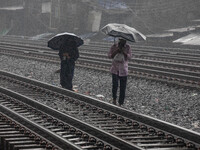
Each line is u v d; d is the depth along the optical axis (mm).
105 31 14641
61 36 16844
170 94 16547
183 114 13477
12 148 9508
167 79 19250
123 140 9453
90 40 48188
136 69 21516
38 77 21219
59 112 12117
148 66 22641
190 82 18094
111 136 9805
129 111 12070
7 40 48188
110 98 16031
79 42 17156
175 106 14570
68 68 17078
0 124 11312
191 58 27969
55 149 9164
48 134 10070
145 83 18906
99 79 20078
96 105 13625
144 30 47750
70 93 15203
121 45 14367
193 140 9703
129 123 11656
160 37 41969
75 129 10734
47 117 12109
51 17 51844
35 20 55625
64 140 9422
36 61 27297
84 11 50906
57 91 16078
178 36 41188
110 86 18453
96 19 49594
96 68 22594
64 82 17156
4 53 31312
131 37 14352
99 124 11648
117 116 12281
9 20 58312
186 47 36688
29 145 9430
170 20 46250
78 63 24984
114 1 50406
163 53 31688
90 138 9891
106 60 25453
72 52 17047
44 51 32562
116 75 14508
